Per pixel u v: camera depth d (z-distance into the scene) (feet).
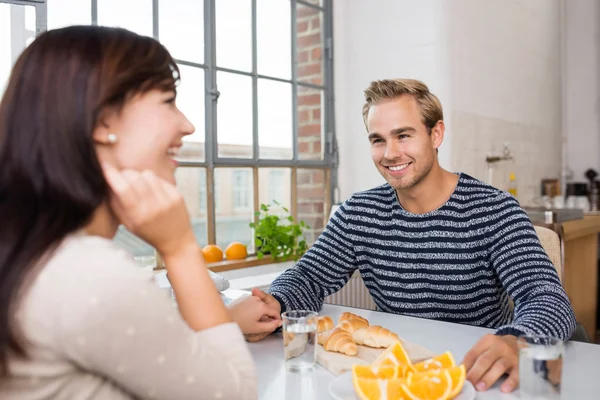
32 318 1.52
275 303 3.93
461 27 9.51
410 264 4.68
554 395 2.37
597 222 10.16
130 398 1.74
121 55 1.83
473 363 2.78
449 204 4.56
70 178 1.68
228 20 8.05
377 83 4.62
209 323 2.03
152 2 7.14
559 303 3.43
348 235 4.95
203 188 7.78
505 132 11.44
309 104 9.39
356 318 3.55
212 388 1.78
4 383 1.56
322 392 2.63
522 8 12.35
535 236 4.22
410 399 2.32
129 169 1.92
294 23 9.09
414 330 3.66
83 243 1.65
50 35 1.80
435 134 4.64
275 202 8.49
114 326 1.54
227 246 8.16
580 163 15.19
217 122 7.92
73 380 1.62
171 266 2.03
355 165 9.66
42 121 1.68
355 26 9.80
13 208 1.63
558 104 14.76
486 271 4.47
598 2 14.75
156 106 1.94
